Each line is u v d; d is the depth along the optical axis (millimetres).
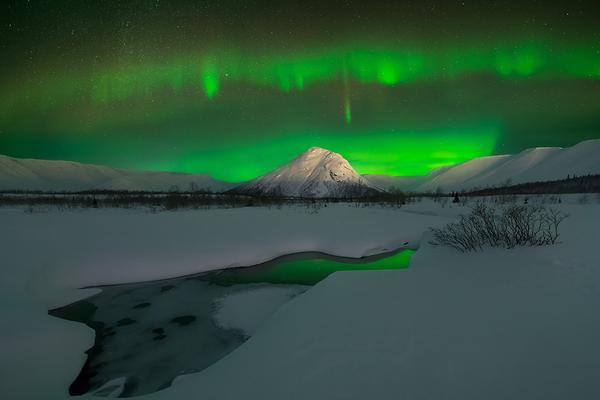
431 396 1879
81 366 3797
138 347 4223
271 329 3311
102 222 12648
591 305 2932
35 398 3150
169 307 5504
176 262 7676
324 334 2869
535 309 2932
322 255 8820
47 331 4387
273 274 7266
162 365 3830
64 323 4777
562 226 7148
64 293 5992
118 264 7344
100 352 4105
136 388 3410
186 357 4004
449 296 3500
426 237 8609
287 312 3701
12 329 4266
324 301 3750
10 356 3689
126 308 5469
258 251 8750
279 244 9461
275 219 13922
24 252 7684
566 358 2137
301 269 7625
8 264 6766
